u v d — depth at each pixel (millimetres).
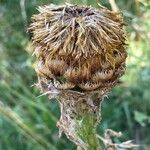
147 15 300
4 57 347
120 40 135
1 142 324
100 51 131
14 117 268
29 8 337
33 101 298
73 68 135
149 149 276
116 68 139
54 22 133
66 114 152
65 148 317
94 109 150
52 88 143
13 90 298
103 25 132
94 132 156
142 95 319
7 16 357
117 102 322
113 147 172
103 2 255
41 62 141
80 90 141
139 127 324
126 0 316
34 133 276
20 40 351
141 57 300
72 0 214
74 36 130
